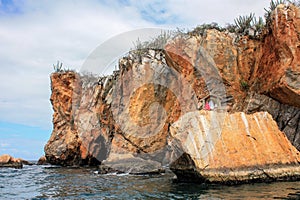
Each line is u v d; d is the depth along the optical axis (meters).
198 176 12.34
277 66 17.50
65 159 29.98
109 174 18.86
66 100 31.73
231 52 20.77
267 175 12.70
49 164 34.16
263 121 14.34
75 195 11.23
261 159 13.00
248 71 20.59
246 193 10.23
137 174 18.08
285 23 17.19
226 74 20.52
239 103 20.02
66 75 32.12
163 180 14.59
